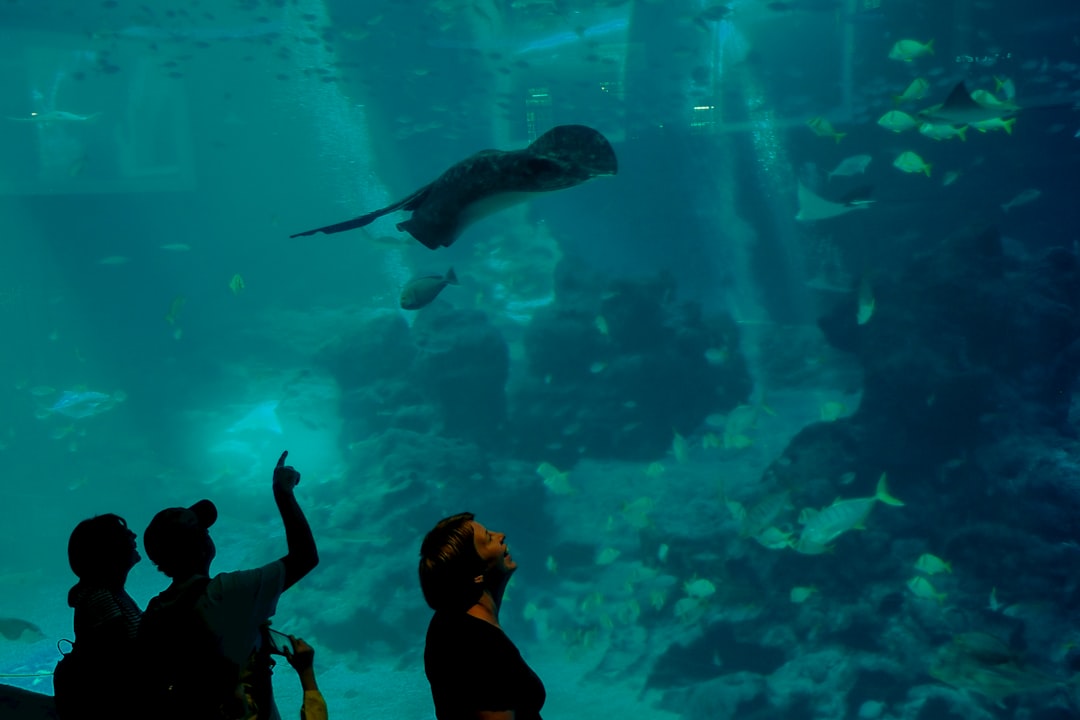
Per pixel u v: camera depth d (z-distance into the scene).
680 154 36.44
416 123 42.53
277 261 42.59
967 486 14.73
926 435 15.38
